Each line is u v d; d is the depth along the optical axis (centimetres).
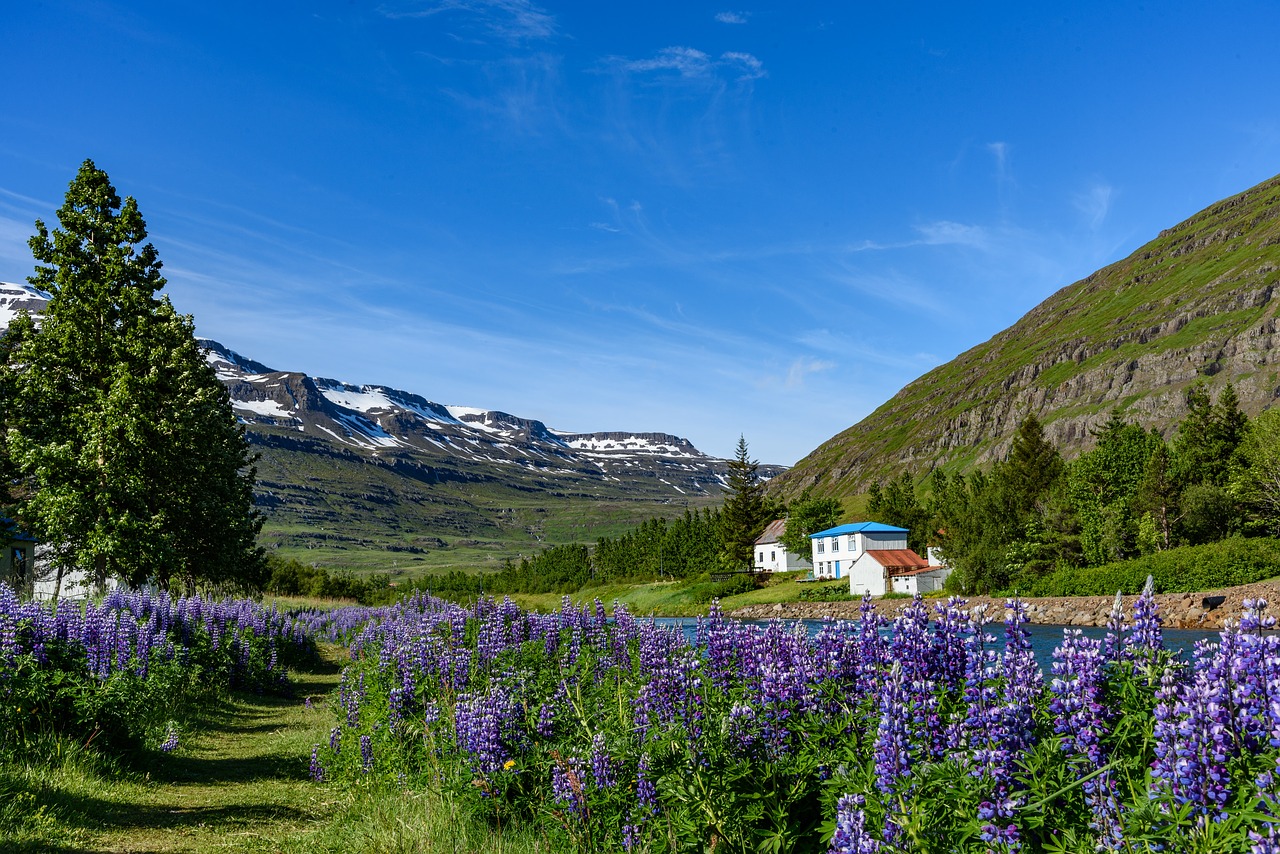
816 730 696
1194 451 8506
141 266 3609
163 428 3216
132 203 3581
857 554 10350
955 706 578
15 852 784
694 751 706
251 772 1361
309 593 11088
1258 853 388
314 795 1193
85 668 1401
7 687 1156
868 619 732
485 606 1878
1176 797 441
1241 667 461
